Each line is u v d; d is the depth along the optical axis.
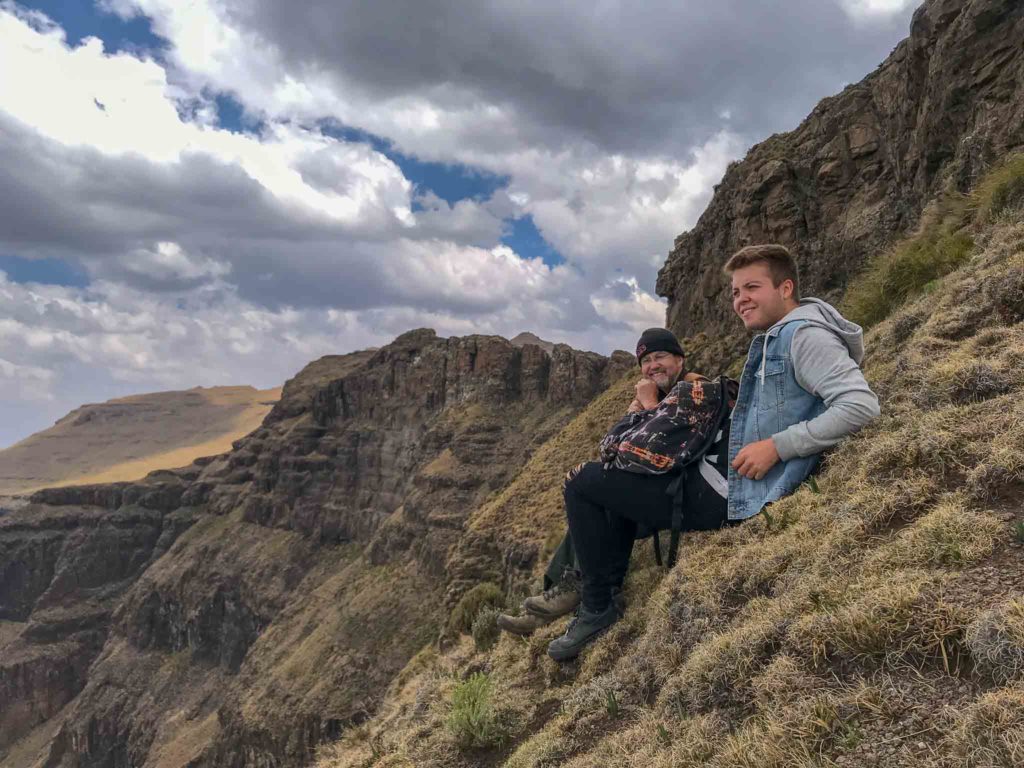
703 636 3.33
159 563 198.62
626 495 4.02
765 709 2.34
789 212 31.30
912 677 2.06
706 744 2.45
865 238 26.02
